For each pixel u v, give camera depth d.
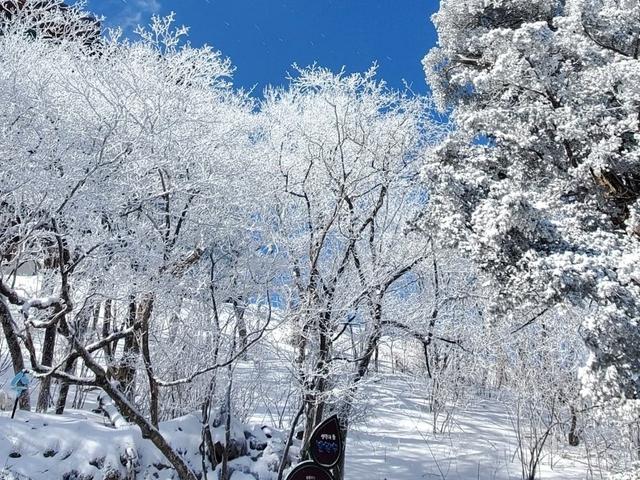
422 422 11.94
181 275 6.82
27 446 5.44
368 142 9.30
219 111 8.74
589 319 5.87
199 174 7.04
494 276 6.85
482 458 10.28
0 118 5.46
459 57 12.32
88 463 5.55
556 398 10.48
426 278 9.98
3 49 7.52
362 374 8.25
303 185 8.73
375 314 8.17
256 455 7.54
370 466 9.48
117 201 5.80
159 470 6.13
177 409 8.02
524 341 10.90
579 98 7.72
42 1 8.09
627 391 5.64
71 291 6.38
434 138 10.34
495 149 8.70
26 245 6.20
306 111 10.82
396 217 9.43
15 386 5.53
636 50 8.41
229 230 7.08
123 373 8.06
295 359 7.75
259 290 7.55
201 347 7.35
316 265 8.09
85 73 6.93
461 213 7.22
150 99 6.42
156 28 7.22
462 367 12.23
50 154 5.60
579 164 7.87
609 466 9.90
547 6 11.06
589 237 6.78
